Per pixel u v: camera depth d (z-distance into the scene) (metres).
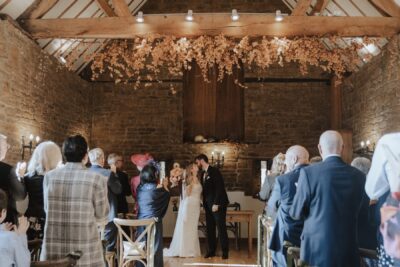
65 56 8.94
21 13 6.89
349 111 9.70
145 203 4.76
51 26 6.95
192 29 6.94
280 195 3.40
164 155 10.70
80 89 10.15
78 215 2.70
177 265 6.30
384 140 2.04
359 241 2.77
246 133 10.72
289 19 6.95
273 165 5.10
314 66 10.81
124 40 7.81
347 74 10.04
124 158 10.73
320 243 2.57
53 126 8.45
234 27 6.95
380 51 7.82
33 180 3.37
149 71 10.88
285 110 10.77
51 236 2.71
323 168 2.69
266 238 4.59
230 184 10.52
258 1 10.62
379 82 7.87
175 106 10.84
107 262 4.07
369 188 2.12
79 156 2.81
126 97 10.89
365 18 6.90
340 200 2.61
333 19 6.92
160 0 10.64
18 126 6.84
